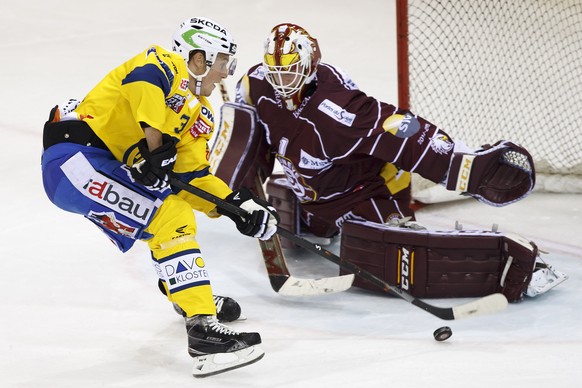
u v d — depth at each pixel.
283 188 15.38
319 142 13.62
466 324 12.23
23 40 31.83
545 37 28.42
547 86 24.61
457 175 13.45
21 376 10.58
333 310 12.91
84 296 13.30
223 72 11.71
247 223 11.14
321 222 15.51
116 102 10.54
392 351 11.14
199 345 10.45
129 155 10.61
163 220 10.67
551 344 11.36
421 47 27.75
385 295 13.56
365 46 32.06
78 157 10.51
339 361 10.81
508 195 13.98
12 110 24.05
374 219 14.27
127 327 12.20
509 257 12.86
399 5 16.23
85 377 10.54
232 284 14.03
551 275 13.23
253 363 10.84
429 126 13.48
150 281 13.91
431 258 13.04
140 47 31.56
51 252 15.08
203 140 11.73
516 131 21.22
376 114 13.35
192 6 36.09
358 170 14.14
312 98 13.55
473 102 22.69
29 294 13.31
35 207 17.38
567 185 18.52
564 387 9.76
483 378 10.06
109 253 15.08
